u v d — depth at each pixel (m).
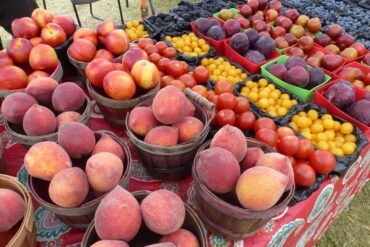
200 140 0.93
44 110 0.94
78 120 0.99
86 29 1.44
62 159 0.78
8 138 1.24
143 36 2.06
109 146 0.85
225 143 0.79
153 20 2.17
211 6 2.49
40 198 0.78
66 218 0.81
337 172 1.15
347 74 1.64
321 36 1.98
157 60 1.56
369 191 2.07
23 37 1.41
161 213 0.67
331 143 1.25
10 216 0.71
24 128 0.94
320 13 2.51
